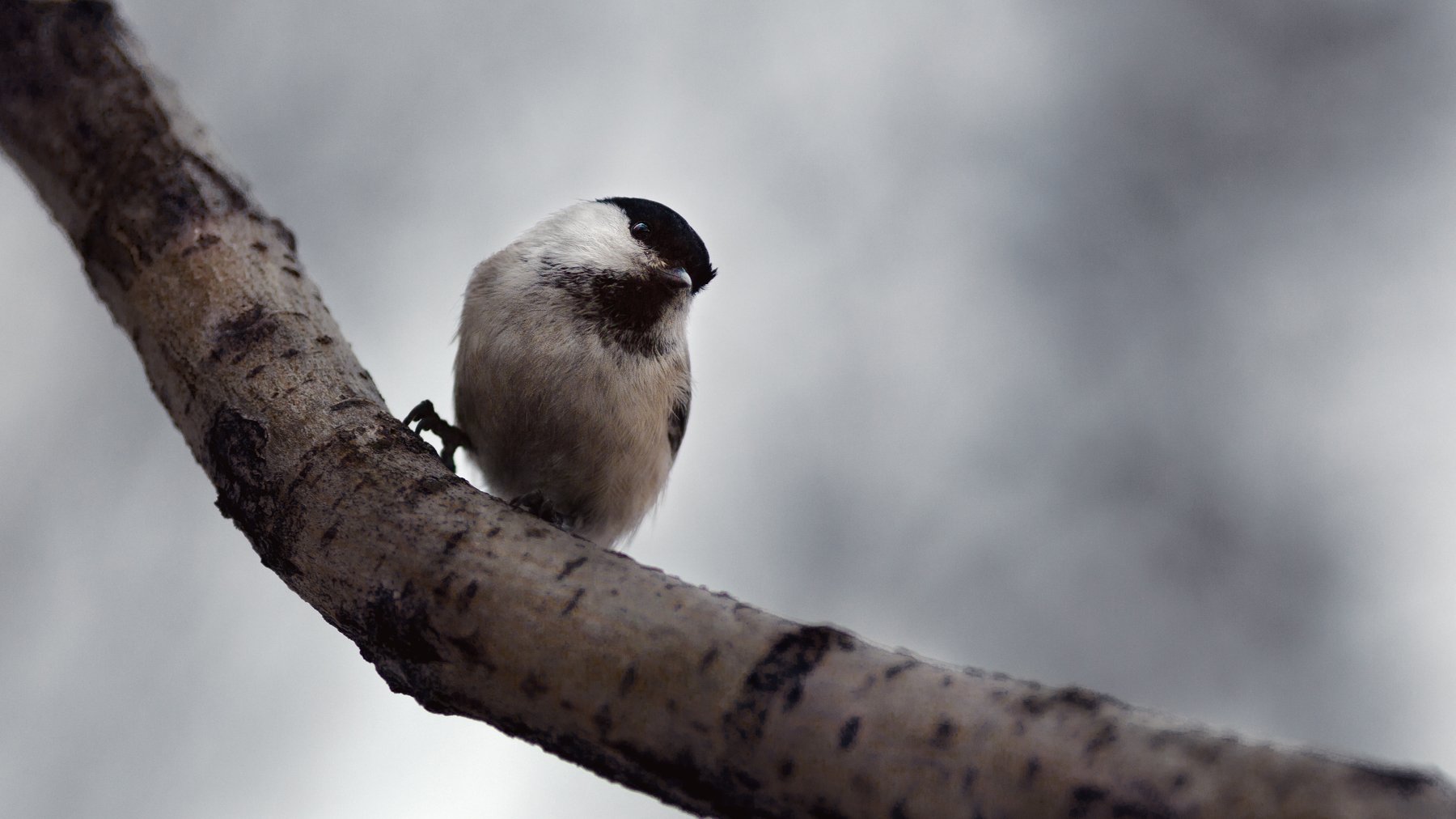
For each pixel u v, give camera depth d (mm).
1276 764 2096
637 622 2844
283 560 3475
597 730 2824
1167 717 2311
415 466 3457
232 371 3982
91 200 4684
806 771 2533
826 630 2703
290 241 4719
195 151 4797
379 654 3195
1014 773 2307
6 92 4883
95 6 5051
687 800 2762
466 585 3057
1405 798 1959
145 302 4406
